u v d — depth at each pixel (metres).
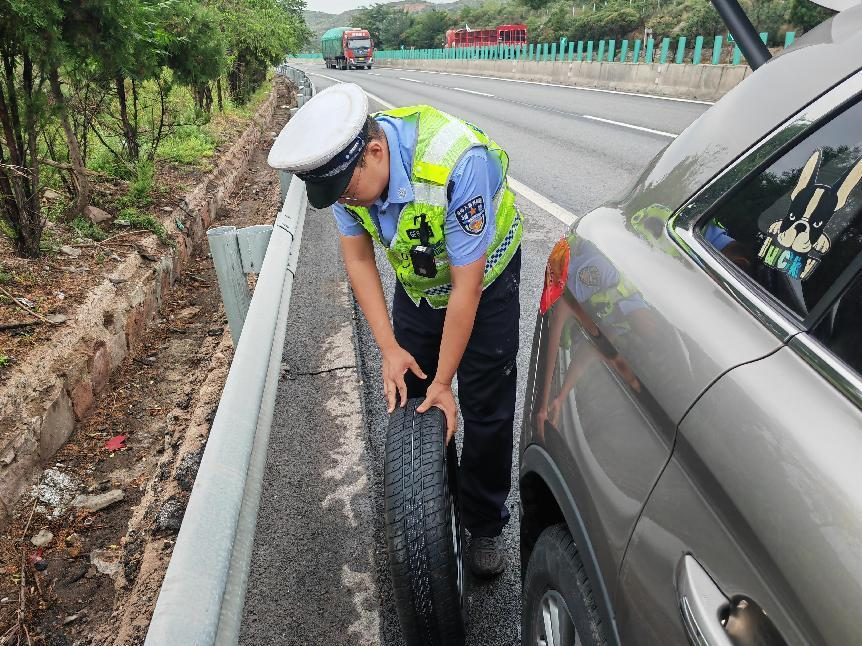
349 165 1.37
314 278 4.63
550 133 10.98
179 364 4.09
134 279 4.40
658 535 0.99
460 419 2.97
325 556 2.21
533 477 1.60
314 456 2.71
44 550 2.65
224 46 7.23
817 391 0.89
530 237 5.31
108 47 4.22
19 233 4.05
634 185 1.65
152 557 2.40
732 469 0.89
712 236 1.25
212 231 2.81
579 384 1.37
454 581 1.57
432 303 1.82
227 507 1.34
